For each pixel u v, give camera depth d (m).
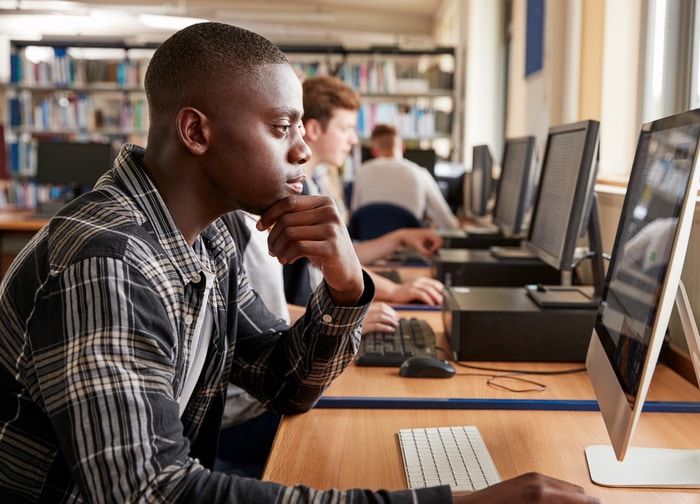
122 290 0.93
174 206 1.09
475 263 2.65
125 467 0.86
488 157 3.99
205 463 1.35
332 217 1.23
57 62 7.03
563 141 2.01
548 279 2.63
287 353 1.39
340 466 1.21
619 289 1.25
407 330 1.99
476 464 1.19
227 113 1.05
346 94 2.72
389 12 11.77
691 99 2.84
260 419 1.81
